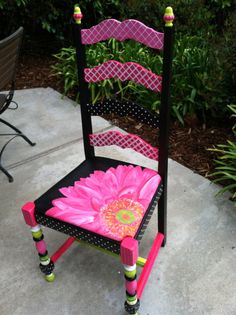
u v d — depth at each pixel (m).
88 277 1.50
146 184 1.35
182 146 2.33
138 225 1.17
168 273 1.50
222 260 1.55
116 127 2.57
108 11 3.88
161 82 1.21
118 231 1.15
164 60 1.15
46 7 3.51
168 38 1.10
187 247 1.61
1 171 2.16
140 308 1.37
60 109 2.86
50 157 2.27
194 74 2.53
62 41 3.87
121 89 2.74
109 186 1.35
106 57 2.93
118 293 1.43
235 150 1.95
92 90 2.80
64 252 1.60
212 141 2.35
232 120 2.50
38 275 1.52
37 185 2.03
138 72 1.25
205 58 2.56
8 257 1.60
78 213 1.23
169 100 1.23
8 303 1.41
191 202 1.86
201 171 2.10
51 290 1.45
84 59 1.33
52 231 1.74
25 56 3.77
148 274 1.40
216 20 3.54
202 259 1.55
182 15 3.22
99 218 1.20
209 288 1.43
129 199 1.28
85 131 1.50
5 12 3.46
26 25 3.73
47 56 3.81
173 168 2.12
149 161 2.20
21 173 2.13
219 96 2.34
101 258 1.58
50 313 1.37
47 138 2.47
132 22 1.16
